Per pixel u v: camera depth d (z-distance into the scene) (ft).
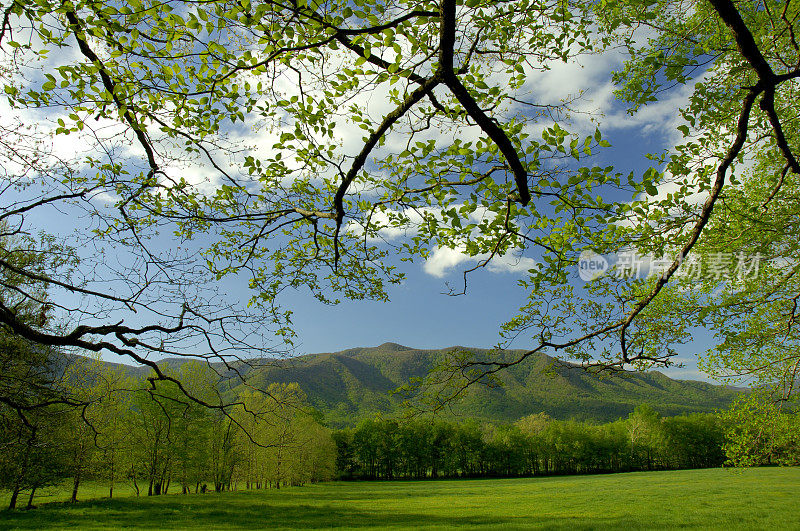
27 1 14.01
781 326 29.81
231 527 76.13
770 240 27.12
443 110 14.61
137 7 13.16
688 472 197.57
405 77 13.05
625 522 75.61
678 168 19.67
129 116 16.88
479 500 126.52
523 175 13.17
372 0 12.29
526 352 22.89
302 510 102.37
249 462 146.72
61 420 49.93
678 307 30.66
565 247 18.25
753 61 14.78
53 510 89.04
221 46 13.74
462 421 309.22
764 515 74.38
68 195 18.11
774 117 16.69
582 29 17.44
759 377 31.53
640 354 21.89
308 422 171.42
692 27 21.72
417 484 218.38
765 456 31.99
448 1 10.53
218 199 22.65
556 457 278.05
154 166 19.60
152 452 105.40
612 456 272.31
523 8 14.57
